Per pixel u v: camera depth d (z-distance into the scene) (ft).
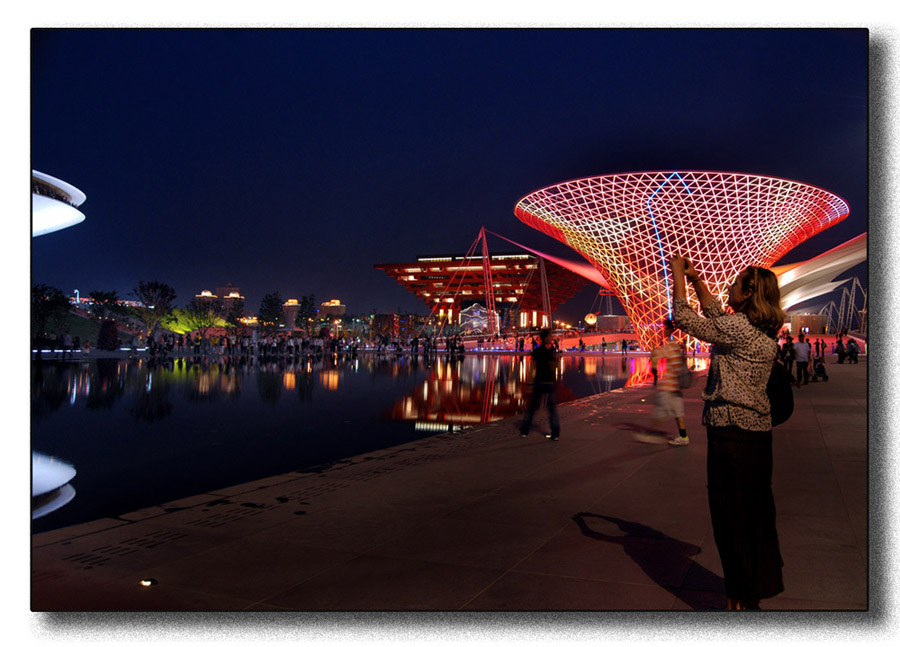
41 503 17.51
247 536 13.89
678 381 26.25
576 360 149.69
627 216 139.85
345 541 13.48
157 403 44.42
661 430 30.60
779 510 15.83
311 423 34.32
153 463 23.26
